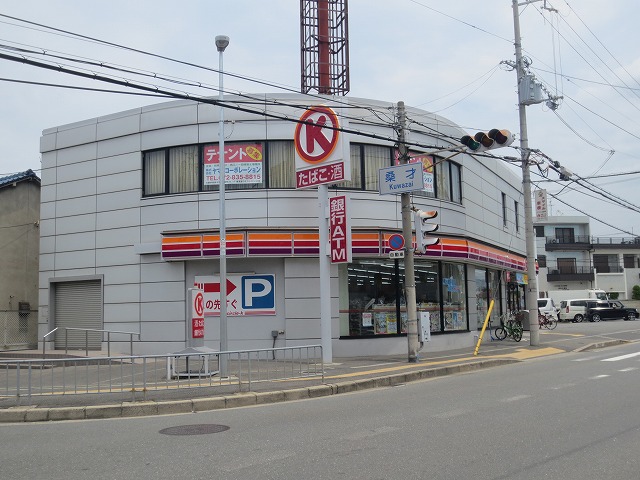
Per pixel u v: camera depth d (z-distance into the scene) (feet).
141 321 66.08
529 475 20.58
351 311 65.62
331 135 57.00
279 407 36.94
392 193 56.44
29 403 36.50
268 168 65.00
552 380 44.86
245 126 65.05
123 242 68.03
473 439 25.96
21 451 26.08
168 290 65.05
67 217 71.92
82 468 22.91
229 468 22.26
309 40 92.07
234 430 29.60
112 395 39.01
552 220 218.79
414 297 57.98
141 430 30.37
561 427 27.99
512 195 107.14
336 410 34.78
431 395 39.50
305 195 64.64
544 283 209.26
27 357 67.21
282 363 45.09
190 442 27.04
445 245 70.03
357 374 48.52
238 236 61.82
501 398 37.04
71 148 72.54
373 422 30.48
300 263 63.62
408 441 25.89
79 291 71.15
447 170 76.74
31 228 82.94
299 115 65.72
